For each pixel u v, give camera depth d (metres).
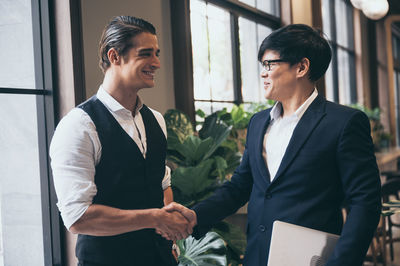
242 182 1.66
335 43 7.68
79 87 2.23
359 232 1.25
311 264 1.31
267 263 1.40
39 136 2.27
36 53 2.25
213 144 2.50
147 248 1.48
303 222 1.36
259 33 4.83
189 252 2.03
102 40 1.46
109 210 1.32
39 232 2.30
